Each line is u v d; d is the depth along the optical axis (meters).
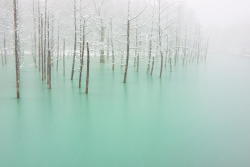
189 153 11.79
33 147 12.16
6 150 11.81
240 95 24.06
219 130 14.73
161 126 15.27
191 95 23.73
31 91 22.44
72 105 19.16
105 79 29.34
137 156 11.42
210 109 19.16
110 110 18.36
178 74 35.53
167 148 12.20
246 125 15.65
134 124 15.55
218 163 10.90
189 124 15.73
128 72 34.75
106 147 12.27
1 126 14.72
